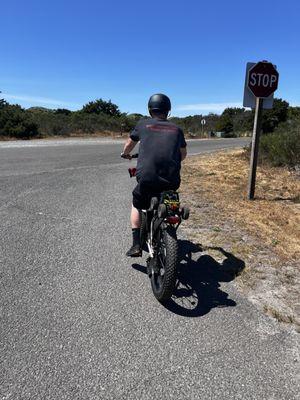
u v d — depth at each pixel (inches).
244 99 324.8
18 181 394.6
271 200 337.7
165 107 177.5
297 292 173.9
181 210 156.0
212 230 251.6
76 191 358.3
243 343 135.9
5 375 114.3
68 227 248.8
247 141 1502.2
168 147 168.4
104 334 136.4
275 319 151.7
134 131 177.2
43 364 119.7
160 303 159.6
